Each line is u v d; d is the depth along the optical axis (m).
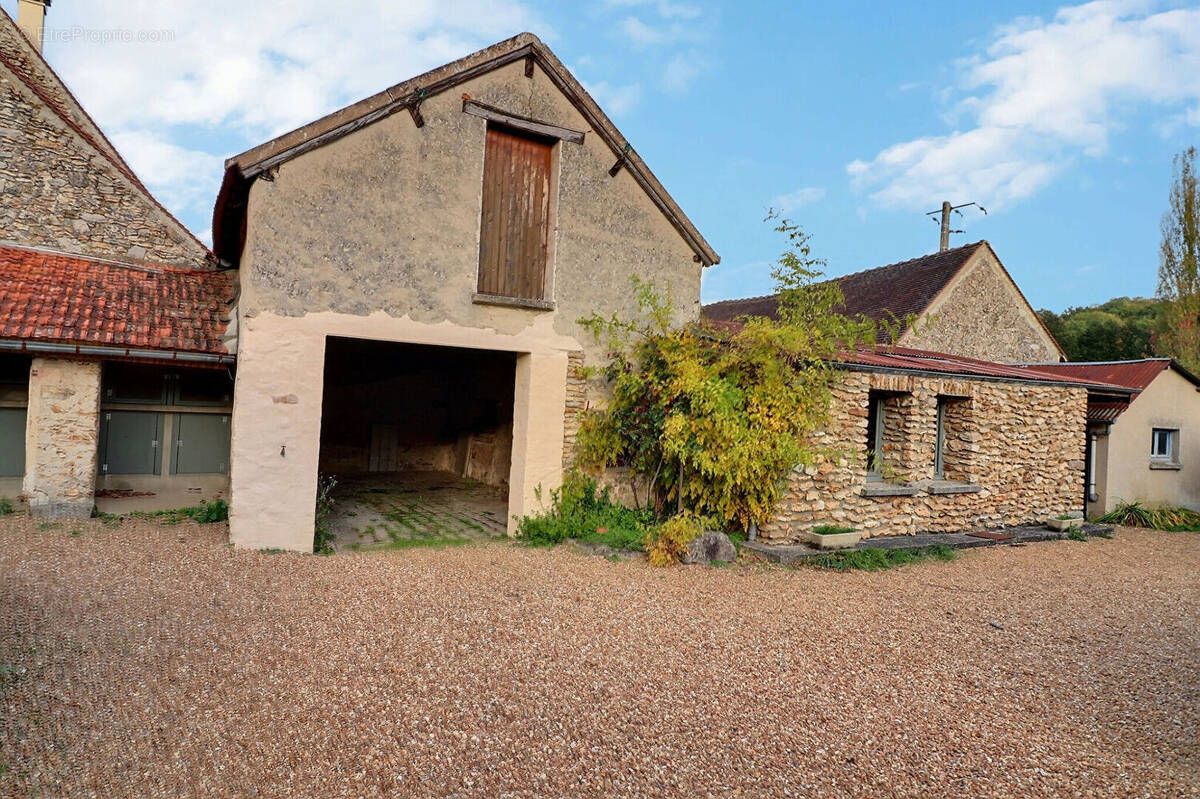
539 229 8.52
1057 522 10.49
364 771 3.17
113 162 11.15
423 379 16.09
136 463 8.77
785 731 3.76
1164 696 4.55
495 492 12.64
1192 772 3.56
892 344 11.60
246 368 6.78
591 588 6.26
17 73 10.57
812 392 7.86
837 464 8.15
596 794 3.09
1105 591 7.29
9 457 8.18
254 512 6.88
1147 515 12.67
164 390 8.95
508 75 8.05
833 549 7.92
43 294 7.93
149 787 2.96
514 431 8.59
